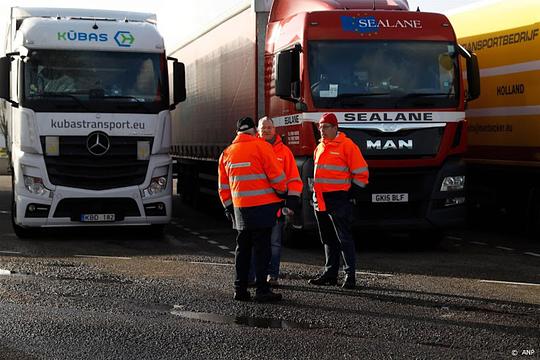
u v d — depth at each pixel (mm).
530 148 15375
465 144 14258
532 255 13969
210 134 20047
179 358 7195
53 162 15047
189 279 11117
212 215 21594
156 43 15750
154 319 8672
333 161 10594
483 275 11719
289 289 10523
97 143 15203
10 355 7223
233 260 13047
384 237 16609
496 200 17203
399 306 9430
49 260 12805
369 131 13742
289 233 14727
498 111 16375
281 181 9641
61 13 16531
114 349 7457
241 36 17016
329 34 13953
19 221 15031
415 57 14094
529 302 9719
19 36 15562
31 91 15078
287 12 15359
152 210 15570
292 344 7688
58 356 7219
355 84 13852
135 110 15430
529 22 15289
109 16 16500
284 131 14617
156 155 15617
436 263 12906
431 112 13961
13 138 16031
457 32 18188
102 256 13422
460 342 7812
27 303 9391
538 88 15023
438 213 14062
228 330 8211
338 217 10602
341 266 12570
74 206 15227
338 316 8906
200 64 21266
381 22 14148
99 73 15375
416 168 13969
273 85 15109
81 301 9555
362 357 7266
